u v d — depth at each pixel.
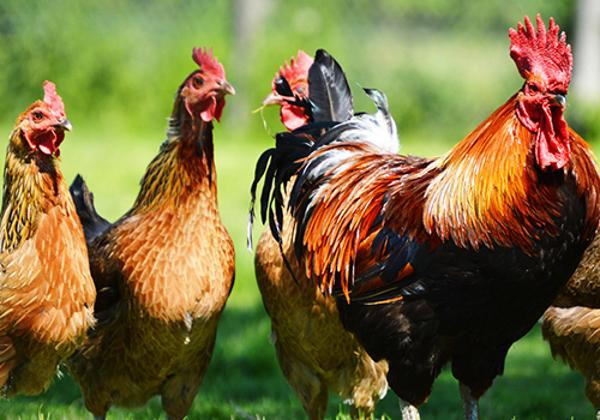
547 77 8.68
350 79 33.81
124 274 9.62
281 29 34.12
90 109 32.41
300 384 10.64
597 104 32.62
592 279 9.88
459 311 8.93
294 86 11.66
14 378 9.24
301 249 10.18
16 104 32.53
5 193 9.16
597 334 9.95
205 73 9.90
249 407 12.49
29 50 32.28
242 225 20.81
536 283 8.75
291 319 10.17
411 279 9.05
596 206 8.86
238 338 15.10
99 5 33.72
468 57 37.69
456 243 8.80
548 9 36.69
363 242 9.60
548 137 8.60
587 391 10.23
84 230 10.66
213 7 35.50
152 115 32.72
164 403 10.29
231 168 26.59
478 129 9.10
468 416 9.56
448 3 38.75
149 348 9.74
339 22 35.94
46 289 8.98
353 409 10.68
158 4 34.94
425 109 34.22
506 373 14.27
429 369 9.30
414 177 9.61
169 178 9.80
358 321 9.58
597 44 34.78
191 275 9.61
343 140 10.59
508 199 8.67
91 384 10.08
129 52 33.00
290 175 10.66
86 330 9.38
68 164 26.28
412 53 36.56
